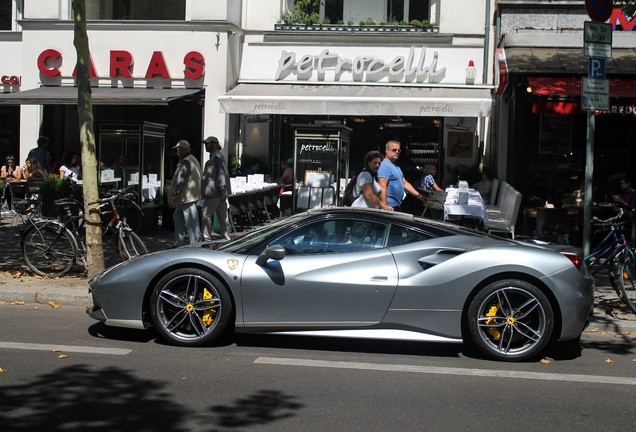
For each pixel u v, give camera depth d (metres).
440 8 15.84
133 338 6.05
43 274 8.52
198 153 17.53
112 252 10.68
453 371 5.27
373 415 4.20
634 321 7.02
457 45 15.77
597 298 8.16
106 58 15.83
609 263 7.80
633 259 7.49
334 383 4.86
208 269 5.73
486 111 13.69
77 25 7.73
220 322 5.68
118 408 4.20
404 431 3.93
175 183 10.26
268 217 15.59
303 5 16.47
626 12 9.09
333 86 15.97
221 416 4.11
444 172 16.20
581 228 11.48
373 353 5.79
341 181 13.77
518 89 12.55
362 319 5.55
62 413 4.09
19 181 14.57
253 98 14.28
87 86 7.85
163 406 4.26
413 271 5.55
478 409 4.37
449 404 4.45
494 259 5.51
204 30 15.50
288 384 4.80
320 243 5.80
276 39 16.36
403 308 5.51
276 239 5.85
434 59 15.76
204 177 10.56
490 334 5.62
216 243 6.35
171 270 5.84
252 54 16.50
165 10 16.06
